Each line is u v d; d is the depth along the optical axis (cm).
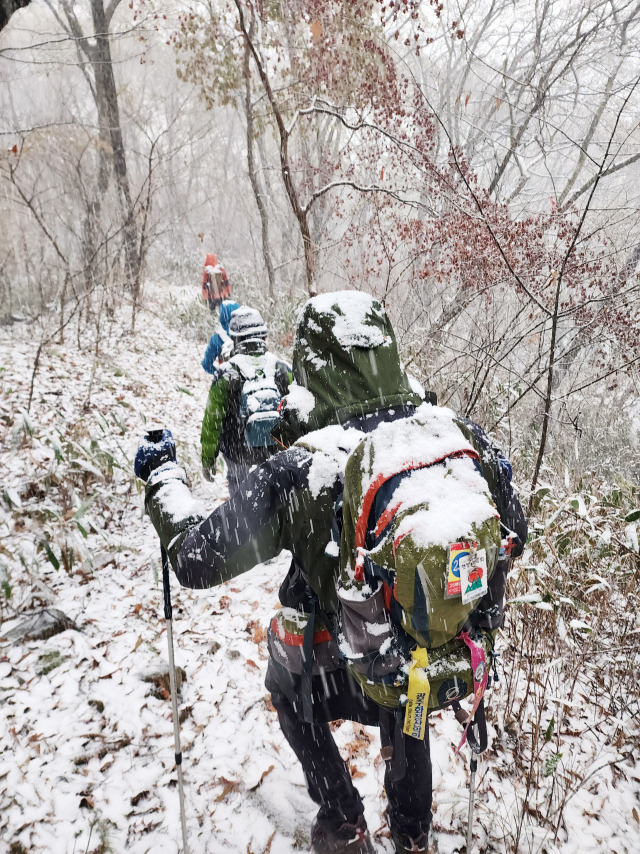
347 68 1048
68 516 406
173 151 1448
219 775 244
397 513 128
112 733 261
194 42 1162
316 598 161
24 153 973
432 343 633
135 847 214
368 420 151
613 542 366
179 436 601
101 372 730
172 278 1750
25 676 289
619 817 240
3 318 884
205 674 301
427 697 136
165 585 192
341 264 915
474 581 127
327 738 188
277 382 360
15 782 235
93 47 1259
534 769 258
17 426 409
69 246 1049
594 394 734
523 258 648
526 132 1044
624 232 714
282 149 748
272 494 141
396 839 186
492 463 156
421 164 794
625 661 315
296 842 219
